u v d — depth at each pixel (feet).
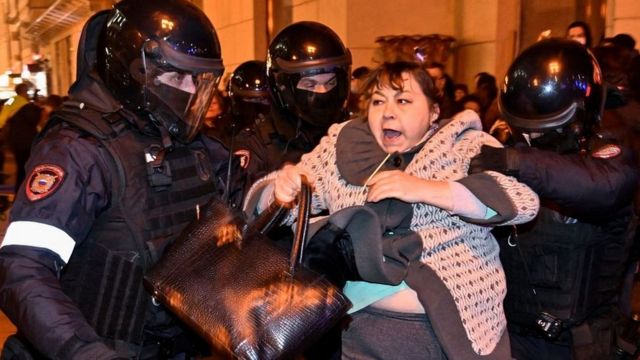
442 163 5.73
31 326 4.51
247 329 4.54
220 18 37.83
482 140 6.00
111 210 5.28
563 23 22.27
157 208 5.42
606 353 6.72
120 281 5.29
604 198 5.86
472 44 25.82
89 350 4.44
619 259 6.84
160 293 4.94
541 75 6.22
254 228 5.00
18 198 4.88
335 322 4.66
